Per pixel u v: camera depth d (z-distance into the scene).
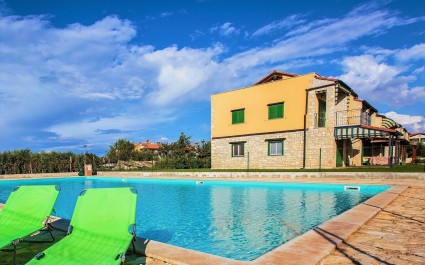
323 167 18.80
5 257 4.11
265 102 22.14
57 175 26.58
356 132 18.03
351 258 3.49
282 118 21.14
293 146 20.42
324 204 10.13
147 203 11.36
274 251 3.62
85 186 19.48
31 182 22.61
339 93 21.28
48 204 4.58
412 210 6.49
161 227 7.48
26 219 4.43
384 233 4.61
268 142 21.88
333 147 18.61
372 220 5.54
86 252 3.21
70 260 3.00
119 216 3.77
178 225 7.66
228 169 23.05
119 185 18.58
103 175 26.97
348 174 14.98
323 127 18.95
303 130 19.95
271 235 6.54
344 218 5.45
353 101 21.45
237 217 8.45
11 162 26.33
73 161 30.52
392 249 3.82
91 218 3.79
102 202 3.94
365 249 3.83
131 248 4.04
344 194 11.95
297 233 6.66
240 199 11.67
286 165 20.73
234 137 23.95
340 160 19.89
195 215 8.91
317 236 4.26
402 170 15.19
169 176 20.95
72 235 3.60
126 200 3.94
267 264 3.17
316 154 19.17
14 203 4.79
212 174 19.19
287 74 22.94
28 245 4.61
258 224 7.55
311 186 13.65
